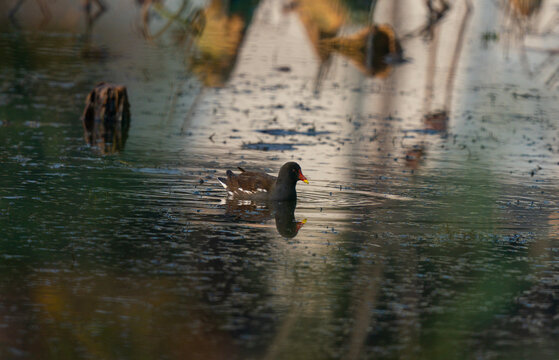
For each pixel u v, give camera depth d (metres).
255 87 28.38
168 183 15.79
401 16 46.12
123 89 21.64
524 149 20.56
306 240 12.53
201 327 9.33
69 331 9.11
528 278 11.23
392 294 10.52
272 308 9.95
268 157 18.55
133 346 8.80
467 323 9.72
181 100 25.52
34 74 28.30
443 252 12.18
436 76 32.53
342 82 30.33
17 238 12.11
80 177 15.97
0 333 8.98
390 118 24.25
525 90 29.88
